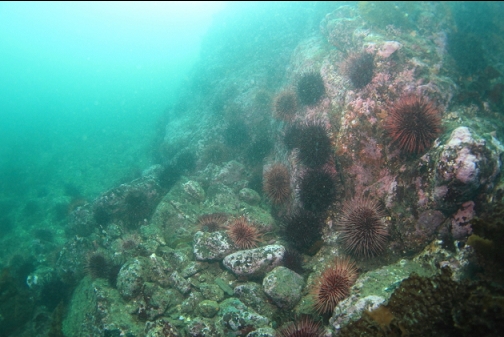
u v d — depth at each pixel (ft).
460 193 2.56
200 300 3.37
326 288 2.71
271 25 9.90
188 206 4.76
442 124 3.04
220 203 4.75
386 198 3.11
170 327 2.96
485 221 2.17
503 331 1.54
